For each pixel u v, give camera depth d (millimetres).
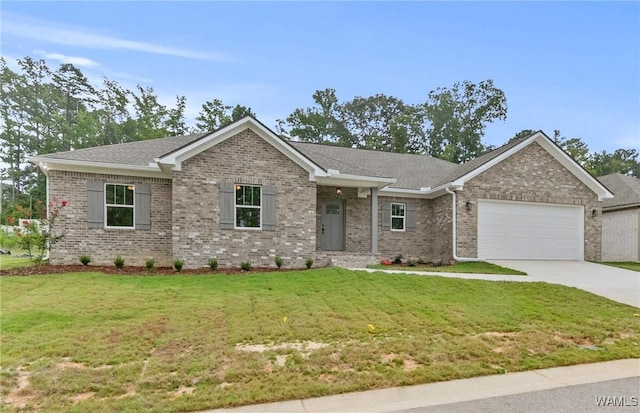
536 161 16656
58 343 5609
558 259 16672
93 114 50750
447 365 5117
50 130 51844
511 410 3939
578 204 17031
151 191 13477
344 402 4117
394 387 4512
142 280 9992
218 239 12562
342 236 16516
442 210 16766
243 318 6930
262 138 13250
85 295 8219
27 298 7902
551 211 16812
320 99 49594
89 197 12750
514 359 5438
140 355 5273
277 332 6242
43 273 10539
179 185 12273
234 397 4121
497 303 8359
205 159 12586
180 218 12211
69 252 12469
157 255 13367
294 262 13352
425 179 18438
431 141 44844
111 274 10758
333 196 16328
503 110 43375
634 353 5750
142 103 47875
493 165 16078
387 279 10242
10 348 5398
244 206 13039
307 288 9242
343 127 49781
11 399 4090
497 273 12594
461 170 17531
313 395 4254
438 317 7219
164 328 6332
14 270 10906
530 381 4762
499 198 16062
